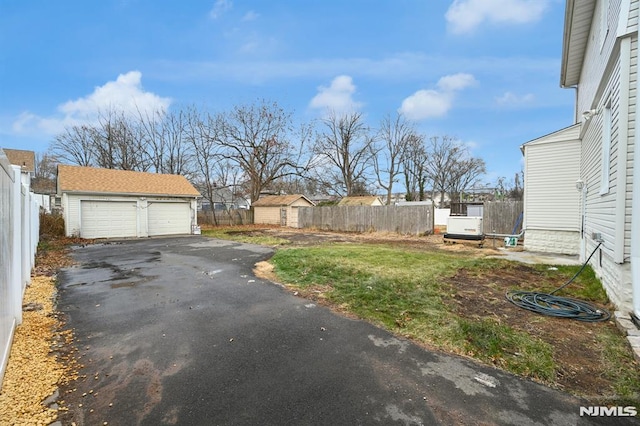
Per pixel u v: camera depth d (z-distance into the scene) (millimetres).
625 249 4027
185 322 3932
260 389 2473
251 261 8133
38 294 5109
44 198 21984
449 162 38031
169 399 2346
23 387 2459
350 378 2617
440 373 2672
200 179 25219
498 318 3836
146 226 15203
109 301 4816
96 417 2135
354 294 4875
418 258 7934
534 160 9281
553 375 2596
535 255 8516
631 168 4016
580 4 6703
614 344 3135
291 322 3893
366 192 33188
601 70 5762
